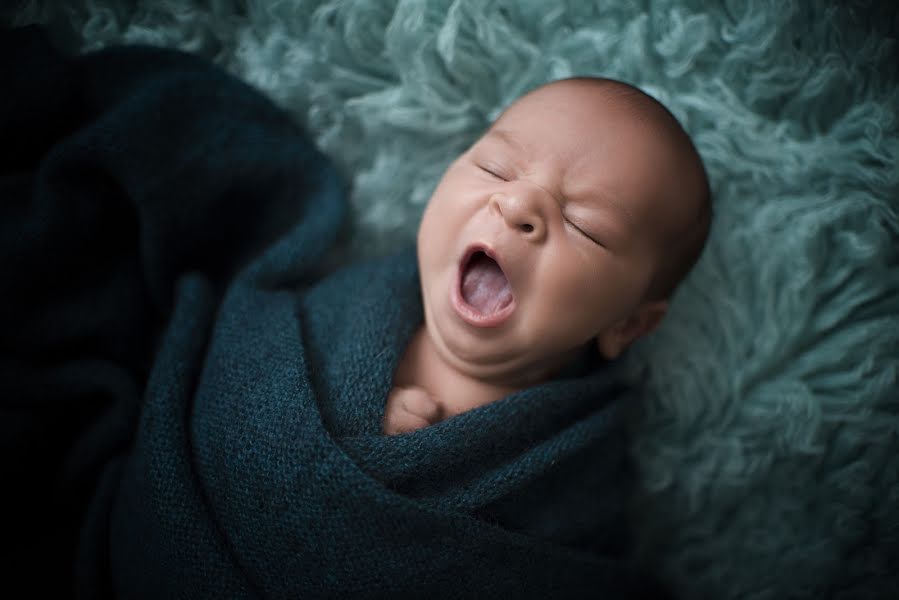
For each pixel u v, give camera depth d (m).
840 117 0.91
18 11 0.95
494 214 0.73
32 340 0.87
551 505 0.80
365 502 0.67
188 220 0.90
